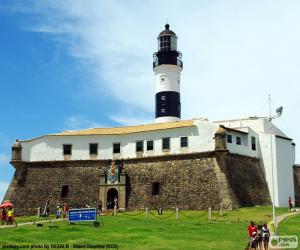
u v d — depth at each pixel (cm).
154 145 6756
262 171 6962
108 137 7031
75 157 7062
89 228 4212
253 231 3228
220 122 7569
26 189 7038
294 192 7300
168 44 8325
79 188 6869
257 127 7312
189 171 6406
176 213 5419
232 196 6041
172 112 8138
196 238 3659
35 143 7256
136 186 6644
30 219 5869
